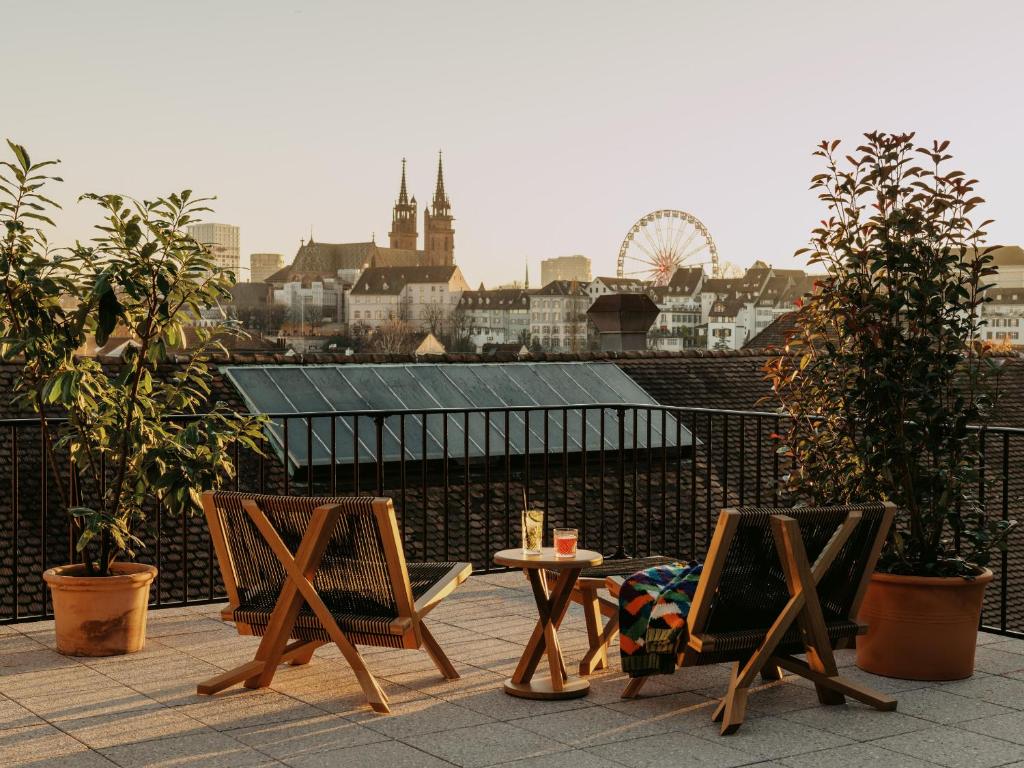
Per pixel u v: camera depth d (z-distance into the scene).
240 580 4.88
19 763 3.95
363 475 16.56
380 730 4.32
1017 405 20.12
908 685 4.94
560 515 16.84
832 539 4.52
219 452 5.48
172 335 5.42
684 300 180.62
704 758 4.05
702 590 4.35
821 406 5.59
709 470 7.02
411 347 193.12
